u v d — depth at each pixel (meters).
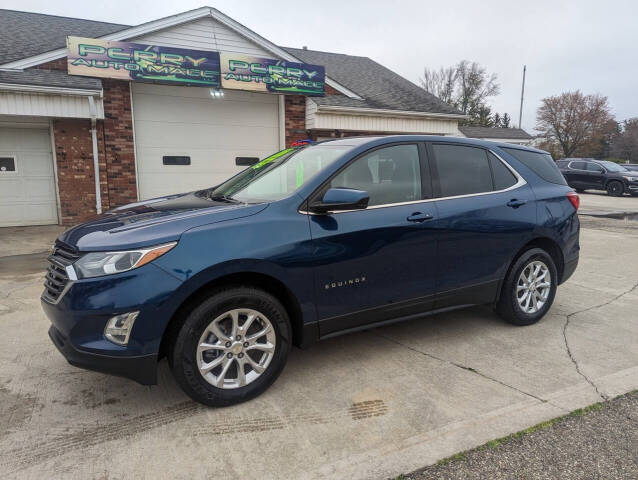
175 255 2.47
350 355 3.44
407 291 3.29
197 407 2.71
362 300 3.09
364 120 12.21
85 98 8.80
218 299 2.58
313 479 2.09
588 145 47.28
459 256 3.50
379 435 2.43
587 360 3.36
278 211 2.82
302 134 11.90
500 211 3.70
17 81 8.21
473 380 3.04
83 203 9.71
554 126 47.94
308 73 10.88
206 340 2.62
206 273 2.50
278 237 2.73
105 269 2.39
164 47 9.20
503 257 3.77
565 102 47.09
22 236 8.58
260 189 3.28
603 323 4.16
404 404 2.74
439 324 4.12
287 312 3.01
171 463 2.20
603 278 5.82
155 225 2.60
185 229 2.57
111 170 9.73
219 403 2.67
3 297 4.86
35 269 6.14
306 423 2.54
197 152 10.78
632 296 5.03
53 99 8.57
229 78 9.95
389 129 12.64
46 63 9.20
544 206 4.01
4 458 2.22
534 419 2.57
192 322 2.53
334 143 3.50
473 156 3.78
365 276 3.06
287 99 11.53
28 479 2.08
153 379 2.50
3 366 3.23
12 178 9.56
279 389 2.92
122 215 3.00
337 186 3.04
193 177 10.81
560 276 4.28
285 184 3.17
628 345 3.65
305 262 2.81
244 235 2.65
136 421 2.56
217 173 11.09
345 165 3.11
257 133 11.47
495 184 3.82
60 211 9.58
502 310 3.96
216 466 2.18
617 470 2.15
